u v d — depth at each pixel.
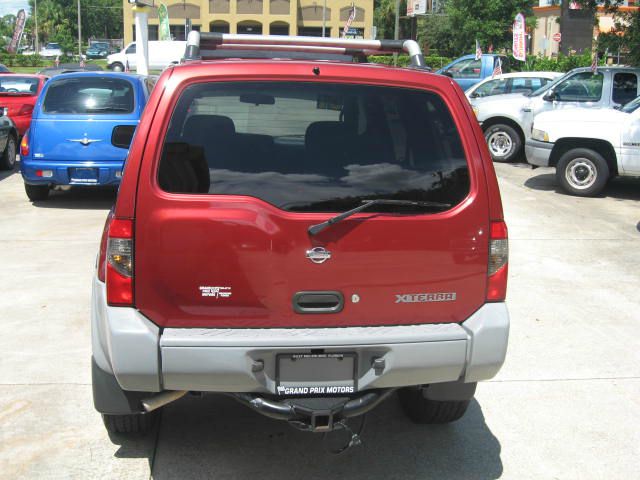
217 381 3.12
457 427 4.26
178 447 3.93
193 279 3.12
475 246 3.30
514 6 35.19
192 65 3.25
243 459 3.84
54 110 9.67
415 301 3.27
